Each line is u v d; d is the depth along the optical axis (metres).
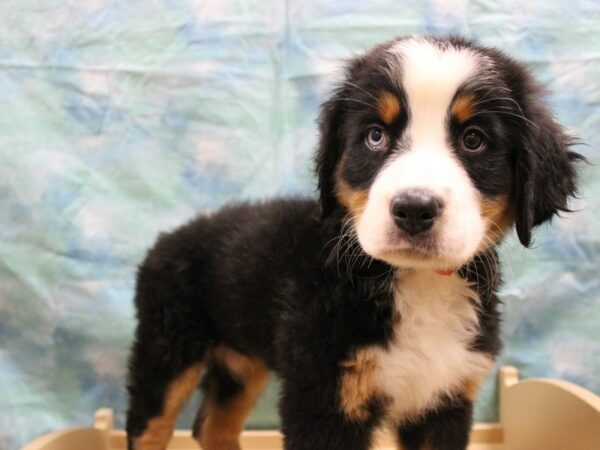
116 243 0.61
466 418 0.43
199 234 0.51
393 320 0.39
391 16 0.60
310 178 0.60
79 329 0.60
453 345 0.41
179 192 0.61
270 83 0.61
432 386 0.41
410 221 0.32
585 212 0.60
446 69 0.36
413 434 0.44
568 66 0.60
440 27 0.60
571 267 0.60
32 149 0.59
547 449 0.53
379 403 0.40
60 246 0.60
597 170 0.59
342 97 0.40
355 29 0.60
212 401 0.56
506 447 0.59
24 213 0.59
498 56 0.39
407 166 0.33
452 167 0.34
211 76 0.61
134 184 0.61
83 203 0.60
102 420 0.59
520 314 0.61
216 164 0.61
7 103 0.59
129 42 0.60
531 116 0.37
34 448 0.48
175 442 0.61
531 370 0.61
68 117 0.60
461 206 0.33
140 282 0.52
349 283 0.39
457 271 0.40
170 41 0.60
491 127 0.36
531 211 0.37
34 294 0.60
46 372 0.60
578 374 0.61
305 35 0.60
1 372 0.60
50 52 0.60
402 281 0.39
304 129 0.61
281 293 0.43
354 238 0.38
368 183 0.36
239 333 0.48
